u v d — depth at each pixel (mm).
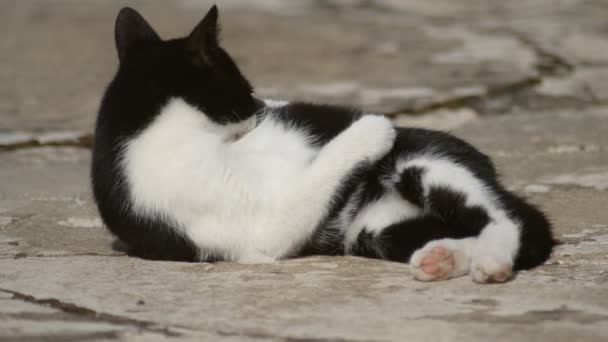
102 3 25703
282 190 5926
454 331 4465
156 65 6113
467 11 23859
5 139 10906
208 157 5867
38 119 12352
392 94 13367
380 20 22516
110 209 6090
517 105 12930
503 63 16031
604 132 10945
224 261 6004
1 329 4582
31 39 19984
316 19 22609
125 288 5301
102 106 6273
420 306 4875
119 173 6000
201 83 6129
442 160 6262
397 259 6164
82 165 9898
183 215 5863
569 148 10125
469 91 13359
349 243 6309
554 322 4574
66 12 24062
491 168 6492
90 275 5621
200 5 24703
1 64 17031
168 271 5711
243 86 6379
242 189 5840
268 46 18453
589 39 18438
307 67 16125
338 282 5410
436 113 12328
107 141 6105
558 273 5555
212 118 6160
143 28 6426
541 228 5934
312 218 6000
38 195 8414
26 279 5547
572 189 8164
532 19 21797
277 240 5949
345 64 16422
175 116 6020
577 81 14406
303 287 5293
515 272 5605
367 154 6094
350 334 4445
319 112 6707
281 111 6715
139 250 6160
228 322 4652
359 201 6230
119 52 6477
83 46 19016
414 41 19094
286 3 25359
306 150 6340
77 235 6965
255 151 6207
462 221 6043
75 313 4887
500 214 5926
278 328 4547
